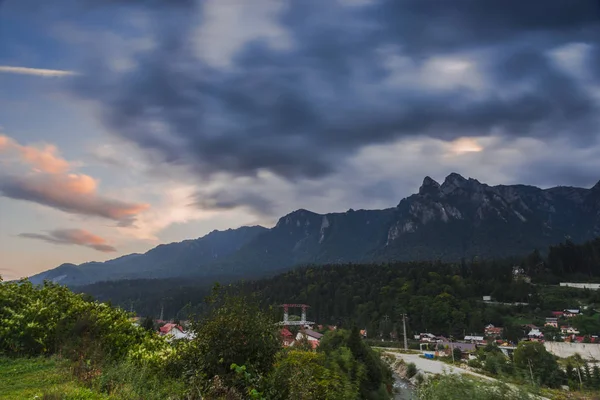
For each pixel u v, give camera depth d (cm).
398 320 12388
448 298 12975
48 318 1120
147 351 1069
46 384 798
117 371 863
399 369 6488
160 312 16900
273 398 867
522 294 13300
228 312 1041
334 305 14350
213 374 938
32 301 1190
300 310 14525
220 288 1116
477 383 836
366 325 12450
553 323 10694
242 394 888
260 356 974
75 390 738
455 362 6900
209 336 988
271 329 1035
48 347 1076
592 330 9669
